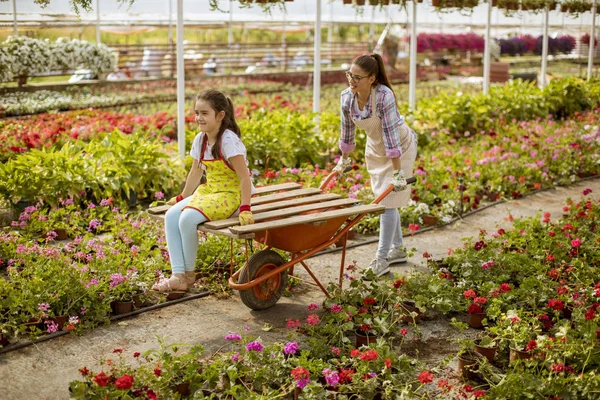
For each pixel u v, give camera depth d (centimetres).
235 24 2377
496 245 589
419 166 804
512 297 478
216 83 2025
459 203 755
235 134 461
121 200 718
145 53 2070
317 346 409
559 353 388
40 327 449
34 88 1534
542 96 1348
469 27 2869
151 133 995
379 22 2378
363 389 365
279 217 462
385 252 565
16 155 749
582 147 1001
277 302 509
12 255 547
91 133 970
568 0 1452
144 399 350
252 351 381
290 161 901
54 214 640
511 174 866
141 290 504
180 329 460
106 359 412
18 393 371
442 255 624
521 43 2719
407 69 2555
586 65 2564
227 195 464
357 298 485
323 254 619
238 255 561
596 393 354
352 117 539
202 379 371
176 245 465
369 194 738
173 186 778
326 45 2633
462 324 426
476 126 1190
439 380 399
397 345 444
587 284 507
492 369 405
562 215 745
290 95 1894
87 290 469
